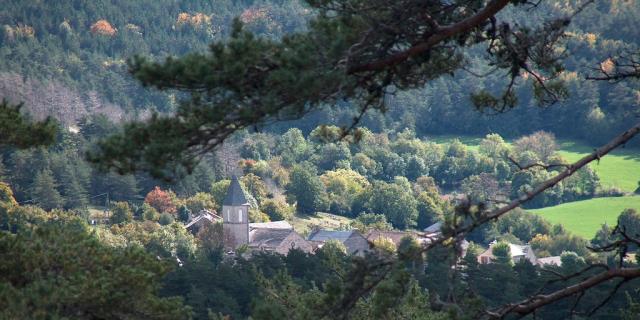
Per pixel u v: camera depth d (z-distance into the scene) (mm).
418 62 39406
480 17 39500
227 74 35219
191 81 35312
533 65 44031
